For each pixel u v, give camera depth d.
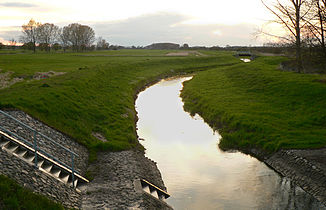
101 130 24.19
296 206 14.34
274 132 22.61
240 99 34.84
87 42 178.38
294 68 48.12
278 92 34.91
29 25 150.62
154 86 55.38
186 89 48.31
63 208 12.04
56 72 48.12
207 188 16.66
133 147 22.19
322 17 27.47
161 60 87.75
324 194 14.76
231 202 15.07
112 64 65.62
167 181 17.61
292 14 36.84
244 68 61.06
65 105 25.28
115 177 16.58
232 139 23.94
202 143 24.33
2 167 12.23
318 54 29.31
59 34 169.25
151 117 32.81
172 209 14.38
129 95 40.88
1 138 14.38
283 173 17.98
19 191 11.27
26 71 46.47
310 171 16.53
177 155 21.73
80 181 15.81
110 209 13.10
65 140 19.83
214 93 40.25
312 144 19.70
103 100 32.72
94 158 19.41
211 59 103.75
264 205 14.66
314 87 32.25
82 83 35.22
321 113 25.31
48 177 13.73
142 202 13.71
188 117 32.97
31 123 19.31
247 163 20.03
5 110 20.00
